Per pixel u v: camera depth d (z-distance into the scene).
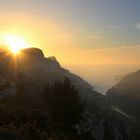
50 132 31.45
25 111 35.88
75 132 43.34
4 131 23.42
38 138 25.73
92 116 72.00
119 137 81.62
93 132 65.31
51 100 46.06
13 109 36.41
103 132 73.38
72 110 44.81
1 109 34.75
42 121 34.38
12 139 23.20
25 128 25.88
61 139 30.97
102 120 79.19
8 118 31.55
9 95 52.47
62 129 37.41
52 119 39.03
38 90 64.31
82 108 46.81
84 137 53.38
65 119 44.31
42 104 49.91
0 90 53.81
